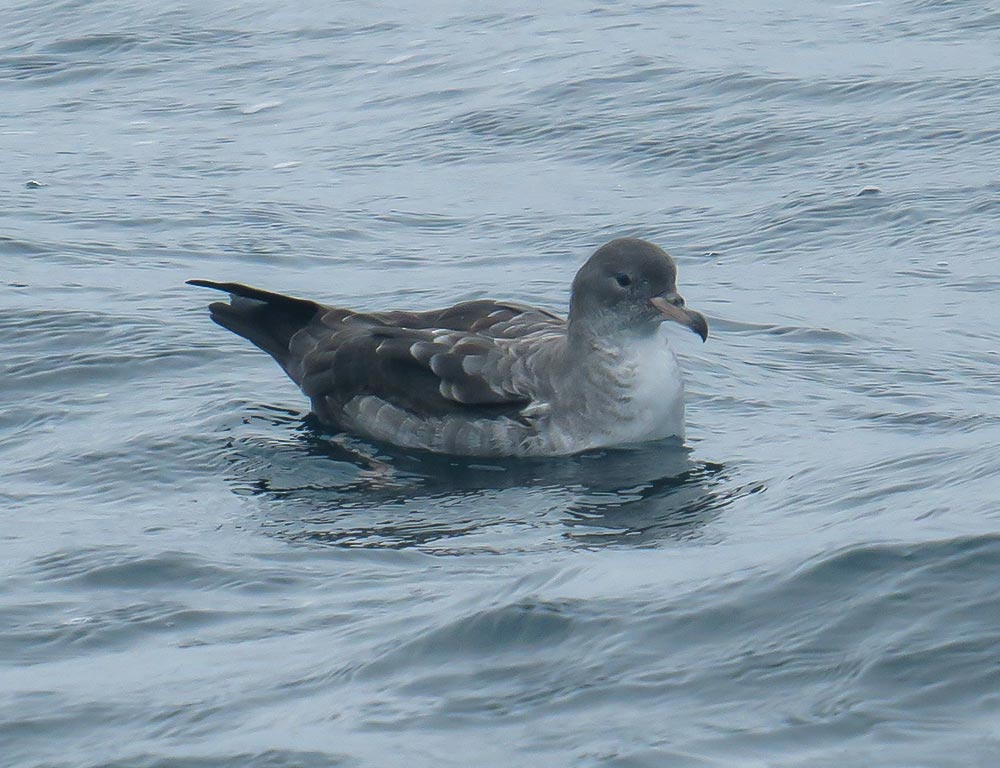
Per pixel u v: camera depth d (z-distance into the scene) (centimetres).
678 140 2472
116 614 1026
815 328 1752
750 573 940
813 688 802
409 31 3206
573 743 770
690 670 837
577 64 2838
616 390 1416
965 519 1017
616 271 1398
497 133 2584
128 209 2273
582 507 1262
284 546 1170
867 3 3152
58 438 1449
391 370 1451
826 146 2400
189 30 3309
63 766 802
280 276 1991
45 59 3170
